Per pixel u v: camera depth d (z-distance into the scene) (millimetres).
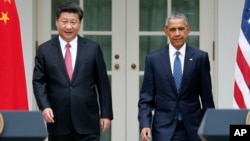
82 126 11664
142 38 17125
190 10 17062
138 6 17078
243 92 12875
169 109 11680
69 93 11609
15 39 13016
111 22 17094
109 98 12023
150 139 13164
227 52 16391
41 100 11531
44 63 11766
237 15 16359
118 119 17016
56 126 11656
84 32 17094
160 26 17141
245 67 12930
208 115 4984
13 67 12922
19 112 5117
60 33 11805
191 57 11734
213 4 16922
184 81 11648
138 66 17047
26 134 5000
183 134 11664
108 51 17078
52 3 16953
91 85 11844
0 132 5000
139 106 11930
